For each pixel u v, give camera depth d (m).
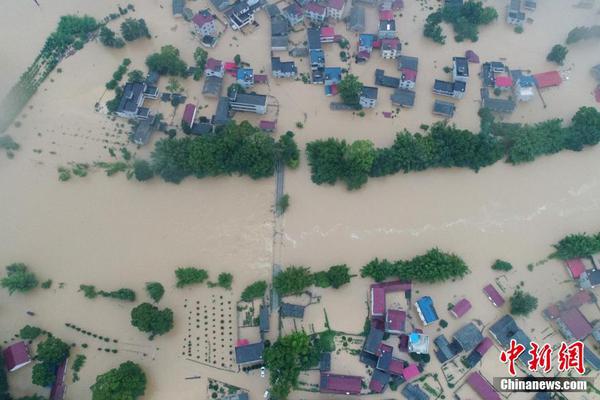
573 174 138.88
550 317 122.12
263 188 134.62
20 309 123.00
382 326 120.00
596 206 135.38
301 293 123.25
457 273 120.69
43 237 130.12
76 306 123.19
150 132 140.75
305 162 137.50
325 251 128.38
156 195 134.38
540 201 135.50
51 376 113.44
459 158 133.25
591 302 124.19
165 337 119.94
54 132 142.38
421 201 134.38
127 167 137.12
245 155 128.38
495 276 127.00
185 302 123.06
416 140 132.62
